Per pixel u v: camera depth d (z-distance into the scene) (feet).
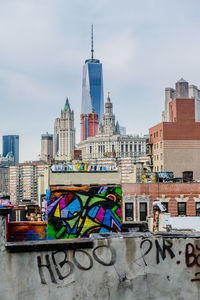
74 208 57.98
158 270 21.16
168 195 104.22
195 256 21.47
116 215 58.95
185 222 65.41
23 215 139.03
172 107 240.32
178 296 21.20
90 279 20.40
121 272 20.77
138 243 21.13
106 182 78.23
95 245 20.62
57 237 57.06
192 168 225.56
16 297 19.35
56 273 19.94
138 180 148.56
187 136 227.20
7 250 19.44
